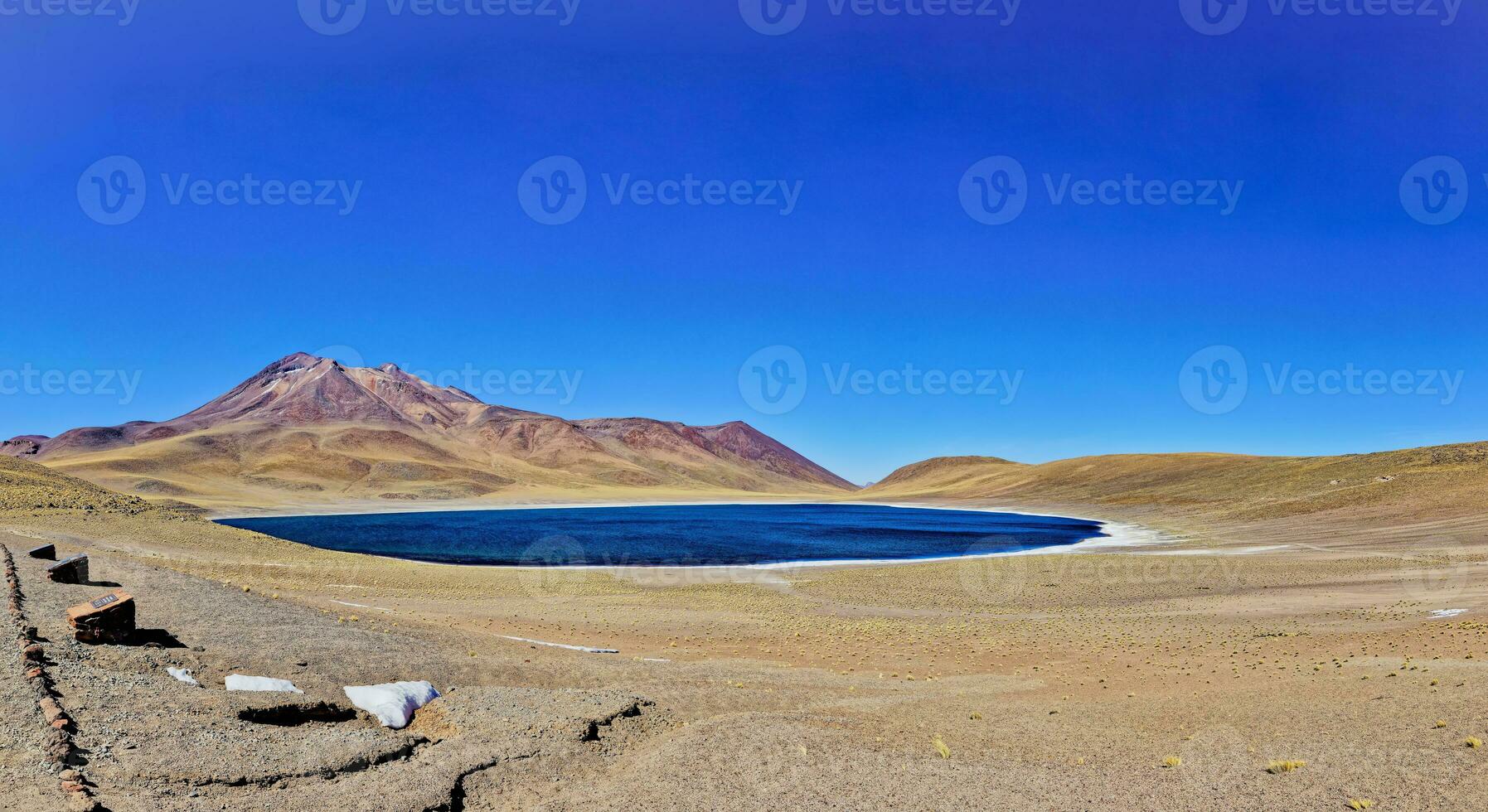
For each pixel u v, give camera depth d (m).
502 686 15.23
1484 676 15.23
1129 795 9.95
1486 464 85.75
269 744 10.38
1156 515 123.12
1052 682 19.61
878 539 88.94
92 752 9.11
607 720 12.98
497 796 9.88
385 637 18.47
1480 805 8.63
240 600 21.23
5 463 68.06
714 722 13.08
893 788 10.24
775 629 29.44
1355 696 14.66
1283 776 10.27
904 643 26.38
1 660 11.39
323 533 98.56
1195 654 23.09
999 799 9.87
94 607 14.09
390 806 9.02
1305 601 33.69
